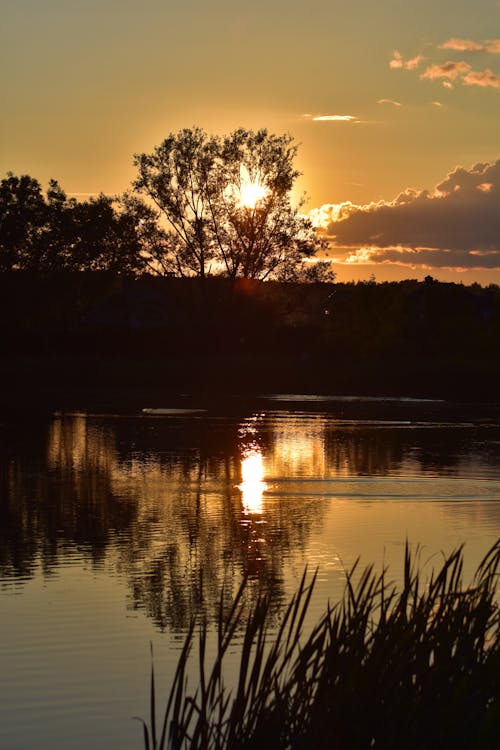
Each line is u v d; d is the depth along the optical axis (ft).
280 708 25.88
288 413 211.82
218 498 91.56
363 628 26.78
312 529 76.28
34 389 281.33
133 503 88.22
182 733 26.35
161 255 339.57
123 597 55.98
